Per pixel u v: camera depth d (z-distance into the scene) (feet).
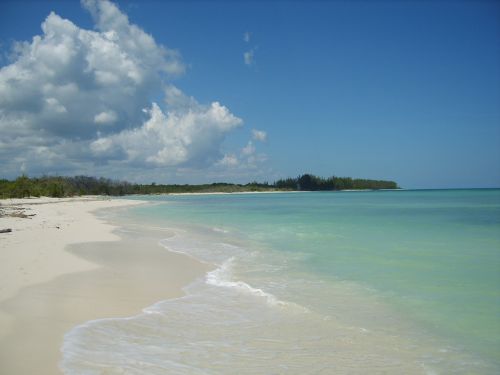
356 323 27.58
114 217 129.39
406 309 30.48
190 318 28.45
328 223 101.86
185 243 66.13
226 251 57.82
